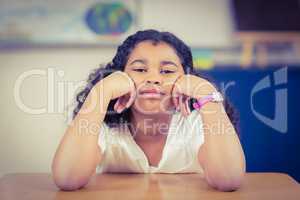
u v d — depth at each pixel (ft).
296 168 5.07
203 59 5.97
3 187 2.66
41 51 6.01
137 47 3.07
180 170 3.24
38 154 5.91
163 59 3.00
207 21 6.16
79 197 2.42
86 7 6.06
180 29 6.15
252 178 2.88
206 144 2.72
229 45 6.15
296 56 6.14
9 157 5.96
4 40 5.99
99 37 6.04
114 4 6.07
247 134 5.03
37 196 2.46
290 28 6.20
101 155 3.00
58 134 5.68
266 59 6.10
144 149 3.32
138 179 2.89
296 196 2.41
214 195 2.44
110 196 2.44
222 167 2.56
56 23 6.03
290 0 6.26
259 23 6.18
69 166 2.56
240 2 6.18
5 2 5.99
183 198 2.38
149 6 6.10
